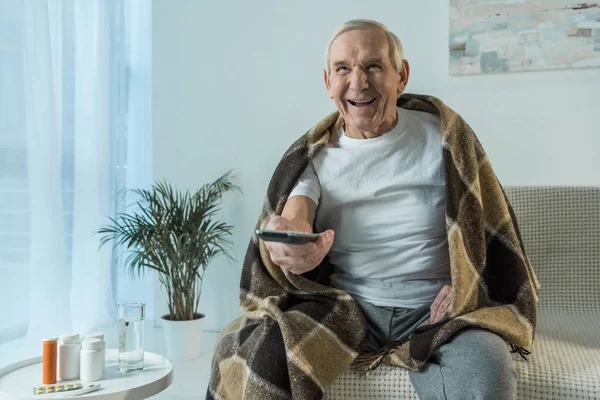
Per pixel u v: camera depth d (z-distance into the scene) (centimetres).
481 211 143
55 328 259
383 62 143
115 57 306
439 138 149
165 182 274
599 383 116
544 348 140
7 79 247
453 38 245
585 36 230
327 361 126
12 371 145
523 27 237
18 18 249
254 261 150
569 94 235
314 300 144
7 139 247
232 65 274
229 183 270
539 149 240
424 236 144
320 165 152
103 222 296
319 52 263
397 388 123
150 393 135
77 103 287
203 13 277
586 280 187
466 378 111
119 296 317
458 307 131
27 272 256
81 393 128
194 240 240
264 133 271
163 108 283
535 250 192
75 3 287
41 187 257
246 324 144
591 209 190
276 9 268
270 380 122
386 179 146
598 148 233
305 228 133
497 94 243
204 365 233
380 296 145
